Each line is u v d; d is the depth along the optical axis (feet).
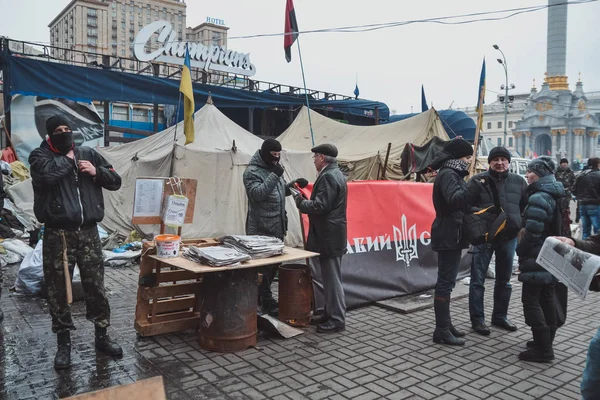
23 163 42.86
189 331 15.49
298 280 15.90
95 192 12.98
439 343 14.69
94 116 47.37
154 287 14.97
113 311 17.51
